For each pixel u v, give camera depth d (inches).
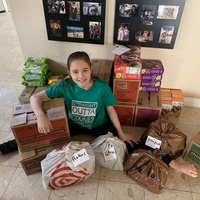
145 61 63.9
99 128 58.7
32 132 47.5
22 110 48.7
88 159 45.7
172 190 49.5
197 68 66.5
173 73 69.2
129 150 55.0
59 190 49.6
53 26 63.9
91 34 63.7
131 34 61.6
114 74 54.9
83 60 45.6
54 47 70.0
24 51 72.5
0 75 92.0
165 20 57.1
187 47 62.4
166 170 47.7
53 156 47.3
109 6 58.3
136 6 56.1
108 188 49.9
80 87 50.6
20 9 62.6
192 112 72.7
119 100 60.6
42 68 66.4
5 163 55.5
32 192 49.4
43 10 62.1
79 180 47.9
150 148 54.4
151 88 64.7
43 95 51.0
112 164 51.9
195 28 58.4
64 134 51.6
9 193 49.3
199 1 53.6
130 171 50.1
